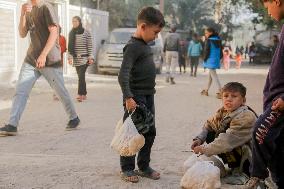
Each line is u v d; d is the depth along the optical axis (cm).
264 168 390
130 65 472
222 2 3938
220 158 499
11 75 1736
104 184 475
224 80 2186
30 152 671
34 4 771
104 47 2328
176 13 6494
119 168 540
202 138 498
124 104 482
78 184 473
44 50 768
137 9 4247
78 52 1245
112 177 501
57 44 799
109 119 985
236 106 476
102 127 888
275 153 390
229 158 488
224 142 466
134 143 463
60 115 1030
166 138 798
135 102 473
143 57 481
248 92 1644
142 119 485
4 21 1681
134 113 481
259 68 3484
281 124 376
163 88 1706
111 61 2288
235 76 2500
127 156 485
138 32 482
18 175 501
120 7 3881
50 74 805
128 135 466
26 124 908
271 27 3678
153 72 490
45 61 778
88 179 490
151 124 492
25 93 790
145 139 498
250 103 1314
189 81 2073
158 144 746
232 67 3609
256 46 4206
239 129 467
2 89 1506
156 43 2427
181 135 830
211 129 503
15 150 684
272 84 379
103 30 2605
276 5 371
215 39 1439
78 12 2295
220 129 484
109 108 1155
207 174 445
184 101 1327
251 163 425
